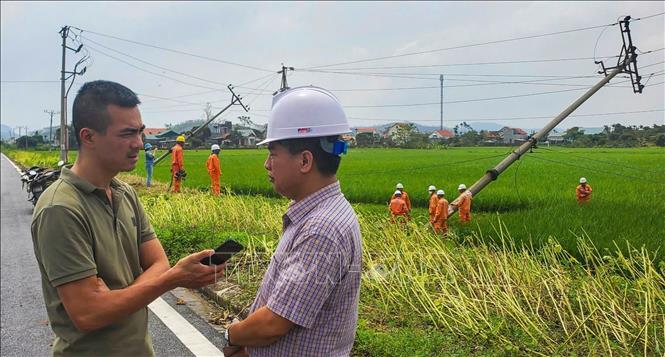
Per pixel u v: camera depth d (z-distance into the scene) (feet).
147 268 8.61
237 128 225.56
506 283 17.57
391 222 27.63
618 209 33.71
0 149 366.63
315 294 6.30
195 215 34.58
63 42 93.81
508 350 13.60
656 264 23.09
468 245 26.99
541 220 32.71
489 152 143.43
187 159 128.26
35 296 21.65
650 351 13.94
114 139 7.34
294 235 6.65
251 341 6.59
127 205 8.20
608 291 16.74
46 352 15.69
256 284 20.45
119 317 7.04
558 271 17.57
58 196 7.04
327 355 6.63
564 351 13.78
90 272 7.00
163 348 15.47
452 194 51.13
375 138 215.31
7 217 47.42
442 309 16.33
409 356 13.10
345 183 62.64
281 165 6.81
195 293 21.12
